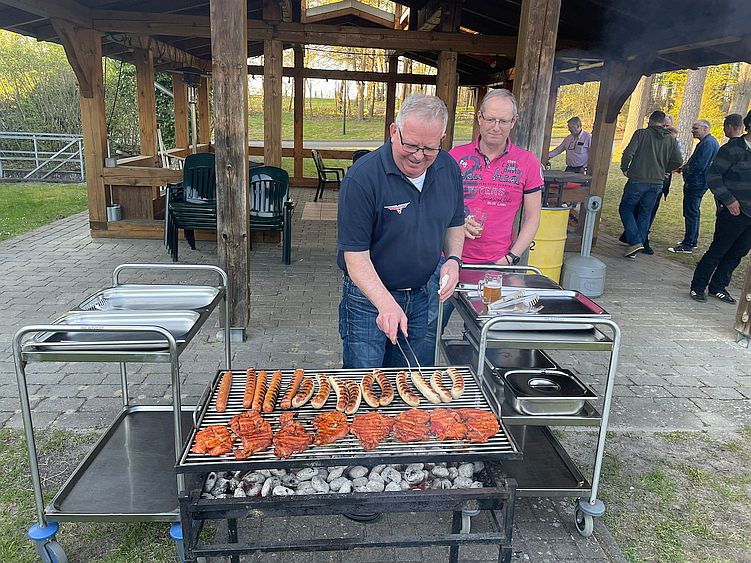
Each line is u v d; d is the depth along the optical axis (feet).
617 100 23.85
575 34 24.88
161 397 11.02
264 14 26.03
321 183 37.60
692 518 8.21
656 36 20.74
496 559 7.30
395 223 7.22
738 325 15.06
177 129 38.93
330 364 12.75
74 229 25.98
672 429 10.69
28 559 6.97
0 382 11.40
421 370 7.32
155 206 25.34
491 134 9.37
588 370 13.25
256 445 5.36
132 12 21.84
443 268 7.72
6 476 8.45
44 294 16.55
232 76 12.53
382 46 26.08
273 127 26.89
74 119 52.31
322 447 5.50
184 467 5.08
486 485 5.80
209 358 12.94
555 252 18.16
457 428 5.70
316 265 21.26
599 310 7.50
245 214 13.21
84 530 7.56
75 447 9.23
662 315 17.26
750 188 16.83
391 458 5.33
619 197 45.06
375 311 8.04
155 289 8.46
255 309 16.28
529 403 7.41
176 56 32.71
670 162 23.24
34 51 51.01
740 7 16.53
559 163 64.44
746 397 12.09
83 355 6.12
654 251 26.12
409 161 6.49
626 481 9.03
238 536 7.46
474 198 10.00
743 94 67.46
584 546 7.59
